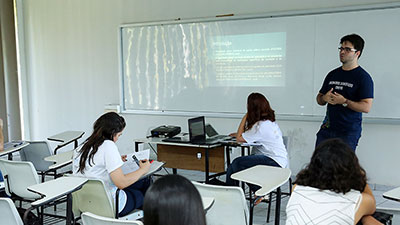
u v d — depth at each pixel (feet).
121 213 8.99
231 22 17.40
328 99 11.59
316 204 5.71
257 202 11.76
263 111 11.94
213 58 17.99
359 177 5.70
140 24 19.67
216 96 18.10
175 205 3.31
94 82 21.70
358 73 11.49
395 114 14.61
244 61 17.29
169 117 19.43
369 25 14.70
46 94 23.40
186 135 14.88
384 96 14.73
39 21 23.08
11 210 7.28
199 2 18.20
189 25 18.42
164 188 3.38
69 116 22.76
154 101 19.80
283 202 13.64
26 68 23.85
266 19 16.65
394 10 14.23
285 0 16.26
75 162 9.20
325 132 12.17
